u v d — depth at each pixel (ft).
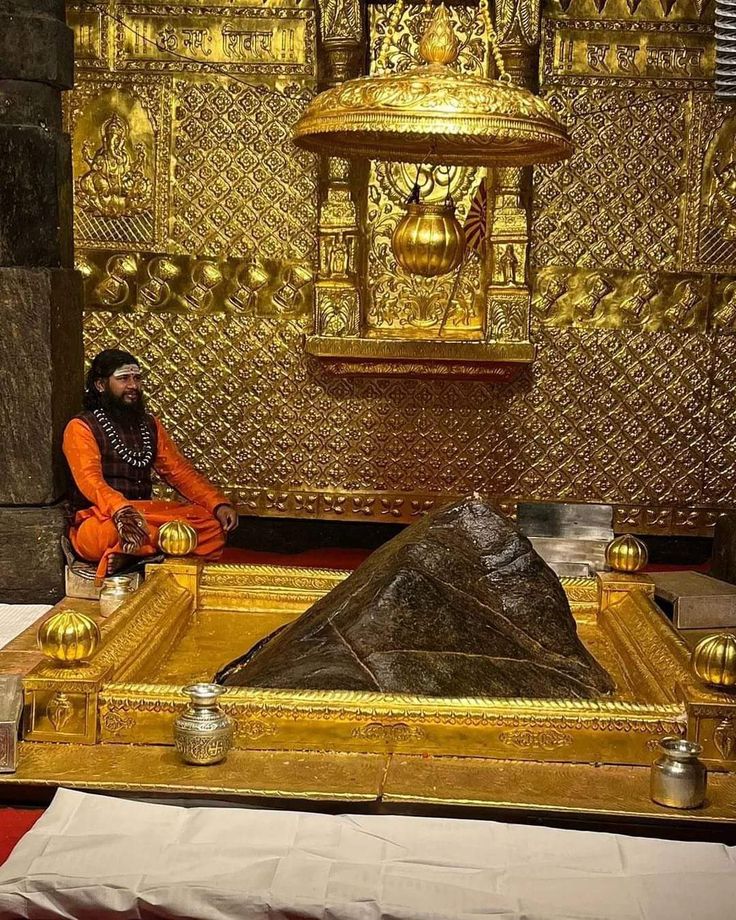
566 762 10.16
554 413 21.56
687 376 21.33
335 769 9.86
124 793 9.44
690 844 8.39
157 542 17.08
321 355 20.90
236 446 21.93
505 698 10.32
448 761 10.13
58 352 16.61
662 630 12.35
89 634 10.56
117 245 21.52
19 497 16.40
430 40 12.55
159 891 7.66
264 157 21.21
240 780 9.55
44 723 10.34
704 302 21.16
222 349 21.70
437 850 8.23
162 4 20.95
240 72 21.03
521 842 8.39
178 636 13.48
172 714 10.32
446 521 11.94
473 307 21.74
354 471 21.88
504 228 20.76
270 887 7.66
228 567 14.97
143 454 17.63
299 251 21.39
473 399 21.58
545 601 11.62
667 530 21.63
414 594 11.07
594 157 20.98
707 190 20.92
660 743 9.45
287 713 10.22
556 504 18.71
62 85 16.60
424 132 11.98
